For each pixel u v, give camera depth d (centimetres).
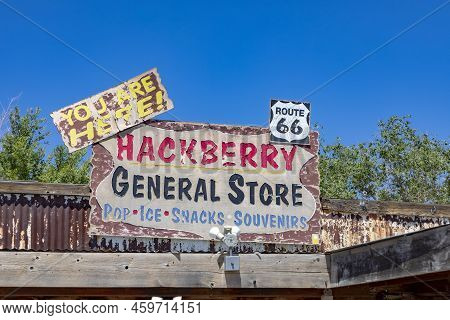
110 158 1138
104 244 1116
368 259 1080
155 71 1180
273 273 1163
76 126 1134
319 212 1209
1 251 1064
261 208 1184
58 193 1109
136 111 1160
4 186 1087
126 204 1131
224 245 1166
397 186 2811
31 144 2834
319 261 1188
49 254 1077
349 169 2842
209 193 1167
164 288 1184
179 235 1143
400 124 2881
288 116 1223
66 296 1159
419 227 1283
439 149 2850
